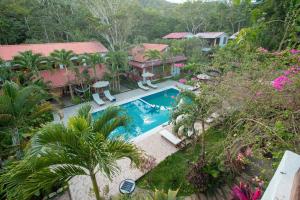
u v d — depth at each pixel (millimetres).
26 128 6871
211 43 29656
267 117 3049
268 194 2438
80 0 24766
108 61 18219
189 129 8109
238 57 5012
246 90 3742
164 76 23188
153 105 16766
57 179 3736
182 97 7332
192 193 6531
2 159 6762
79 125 3801
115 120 4578
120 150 4148
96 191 4539
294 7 2422
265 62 3873
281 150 2830
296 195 1862
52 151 3469
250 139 2998
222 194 6156
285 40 2996
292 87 2836
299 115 2689
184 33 32469
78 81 16734
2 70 12609
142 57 22047
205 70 6594
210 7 33875
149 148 9445
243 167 5902
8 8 22844
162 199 4738
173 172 7594
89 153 3777
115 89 19141
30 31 24312
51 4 26719
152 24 34281
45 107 7184
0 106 5641
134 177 7488
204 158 6723
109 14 24531
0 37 22375
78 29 26328
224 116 4754
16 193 3301
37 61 14312
